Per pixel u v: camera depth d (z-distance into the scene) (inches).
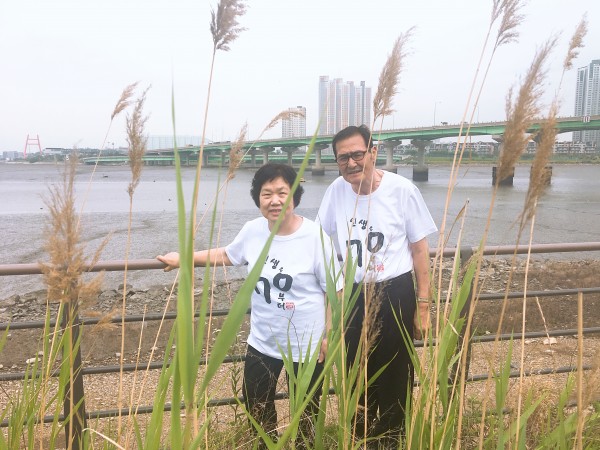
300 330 90.4
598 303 335.9
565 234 899.4
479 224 881.5
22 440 69.4
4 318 386.6
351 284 64.2
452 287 64.0
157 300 415.5
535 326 285.0
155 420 45.6
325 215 105.4
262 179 89.5
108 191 2134.6
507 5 55.6
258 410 89.2
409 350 68.1
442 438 59.7
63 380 59.3
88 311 55.3
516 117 47.9
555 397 89.4
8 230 913.5
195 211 38.0
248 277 37.2
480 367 136.6
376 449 92.7
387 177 97.9
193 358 37.2
